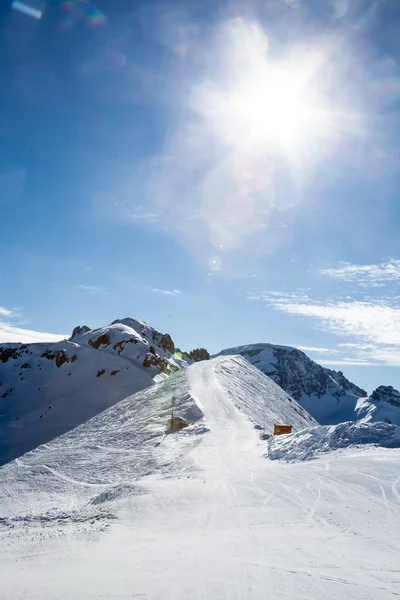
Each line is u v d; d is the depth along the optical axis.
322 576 9.92
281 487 19.28
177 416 53.00
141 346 146.50
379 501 16.22
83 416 110.31
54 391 127.12
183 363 186.62
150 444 43.50
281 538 12.94
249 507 16.73
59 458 44.62
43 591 9.42
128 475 34.69
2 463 88.81
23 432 103.31
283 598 8.77
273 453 29.30
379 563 10.73
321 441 27.67
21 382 135.00
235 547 12.24
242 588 9.30
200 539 13.34
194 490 20.02
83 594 9.16
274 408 87.56
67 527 16.48
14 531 17.52
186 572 10.39
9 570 11.34
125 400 78.62
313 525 14.13
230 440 39.12
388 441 25.45
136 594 9.09
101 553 12.44
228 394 68.12
